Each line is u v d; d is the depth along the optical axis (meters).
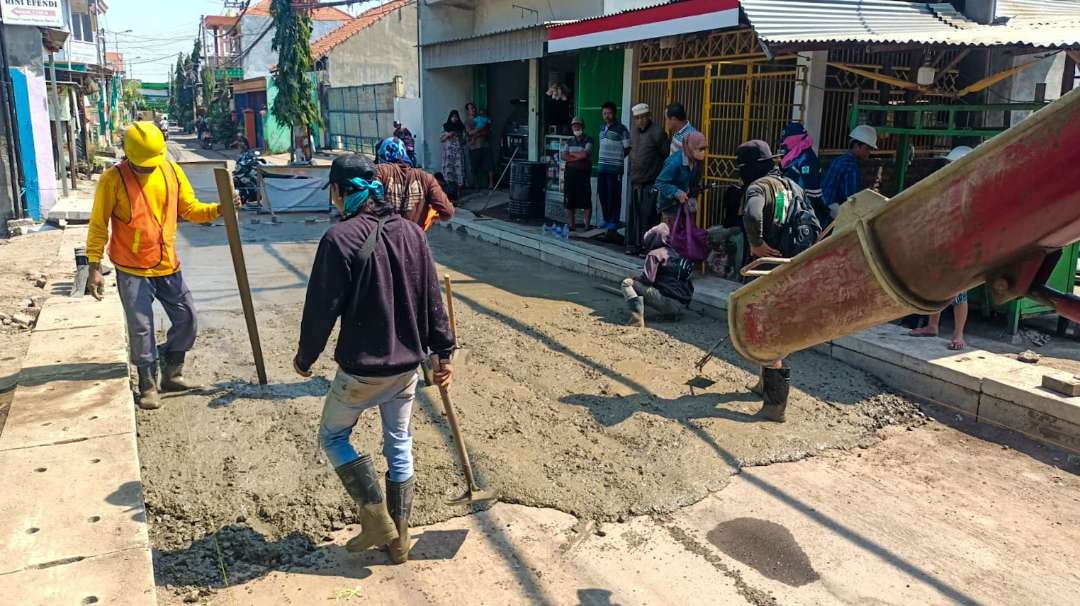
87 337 5.61
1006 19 8.43
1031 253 1.83
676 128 8.00
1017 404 4.88
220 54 58.75
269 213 13.89
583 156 11.16
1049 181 1.66
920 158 8.20
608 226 10.58
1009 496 4.14
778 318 2.50
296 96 25.98
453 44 15.56
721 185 8.77
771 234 5.28
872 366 5.83
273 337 6.47
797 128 6.93
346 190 3.22
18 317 6.89
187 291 5.06
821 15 7.59
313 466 4.23
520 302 7.95
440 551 3.58
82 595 2.70
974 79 8.24
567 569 3.47
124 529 3.12
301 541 3.62
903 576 3.45
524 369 5.86
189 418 4.81
